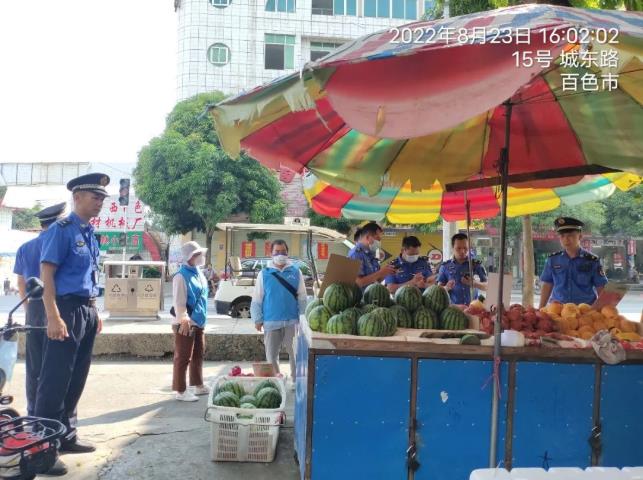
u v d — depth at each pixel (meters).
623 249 28.61
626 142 4.31
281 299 6.48
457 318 3.92
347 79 2.47
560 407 3.55
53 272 4.18
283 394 4.69
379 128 2.45
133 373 7.53
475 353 3.53
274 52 27.72
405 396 3.52
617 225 27.02
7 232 24.25
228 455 4.41
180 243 25.69
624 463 3.58
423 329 3.89
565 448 3.55
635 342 3.70
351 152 4.51
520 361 3.55
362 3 28.44
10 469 2.99
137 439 4.92
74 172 32.50
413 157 4.80
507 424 3.54
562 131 4.54
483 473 1.72
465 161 4.98
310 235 12.35
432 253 14.07
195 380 6.48
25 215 34.25
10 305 19.50
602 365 3.58
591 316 4.04
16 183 32.75
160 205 20.92
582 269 5.82
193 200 20.53
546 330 3.78
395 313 3.93
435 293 4.09
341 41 28.34
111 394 6.48
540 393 3.55
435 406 3.52
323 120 3.86
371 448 3.51
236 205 21.02
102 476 4.11
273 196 22.06
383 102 2.46
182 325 6.13
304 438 3.62
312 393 3.50
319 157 4.43
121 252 25.22
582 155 4.79
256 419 4.39
